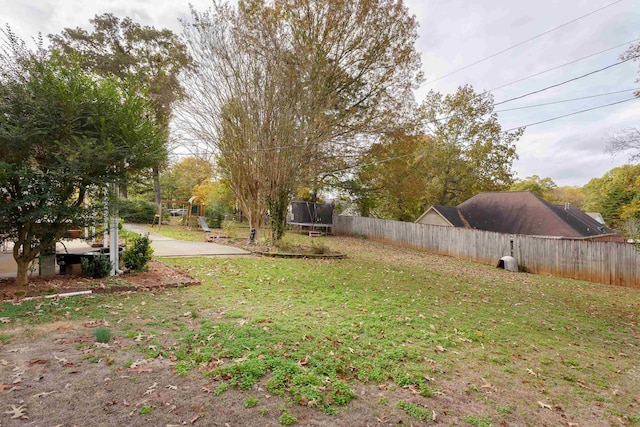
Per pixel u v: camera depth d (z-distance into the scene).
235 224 24.20
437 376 3.38
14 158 5.05
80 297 5.20
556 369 3.88
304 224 23.17
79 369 2.99
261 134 13.97
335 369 3.28
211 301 5.45
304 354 3.56
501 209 19.95
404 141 20.94
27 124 4.86
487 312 6.24
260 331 4.13
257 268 8.93
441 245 17.16
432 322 5.20
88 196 5.95
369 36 18.52
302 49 14.89
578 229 16.97
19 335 3.64
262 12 15.10
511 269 13.41
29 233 5.50
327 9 17.25
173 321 4.37
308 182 17.08
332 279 8.16
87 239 6.70
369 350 3.85
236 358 3.36
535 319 6.07
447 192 28.41
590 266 12.02
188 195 32.69
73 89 5.20
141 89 6.36
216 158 15.99
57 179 5.23
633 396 3.36
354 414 2.60
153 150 6.20
